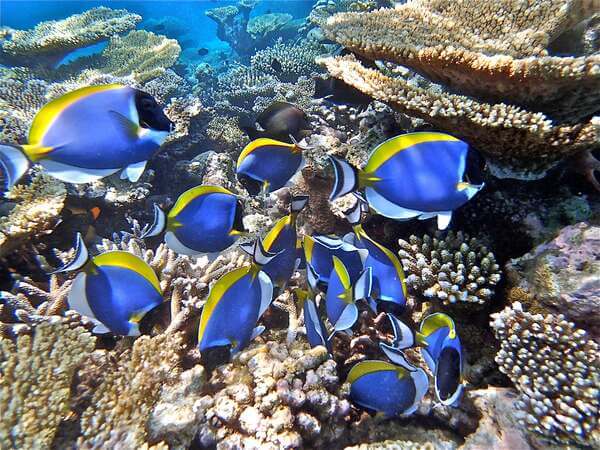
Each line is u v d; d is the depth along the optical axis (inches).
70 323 32.3
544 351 25.7
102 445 24.8
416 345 24.9
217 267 38.7
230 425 27.2
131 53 104.9
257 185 30.5
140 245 46.6
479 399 28.1
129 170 20.5
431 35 38.8
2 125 48.6
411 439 28.2
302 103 76.9
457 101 28.8
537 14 40.0
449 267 30.6
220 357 32.3
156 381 28.3
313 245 28.2
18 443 23.1
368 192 22.4
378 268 28.0
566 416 23.9
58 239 43.9
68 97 18.6
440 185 21.6
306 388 27.9
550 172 31.3
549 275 26.2
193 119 75.2
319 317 28.9
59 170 19.1
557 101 29.9
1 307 33.1
